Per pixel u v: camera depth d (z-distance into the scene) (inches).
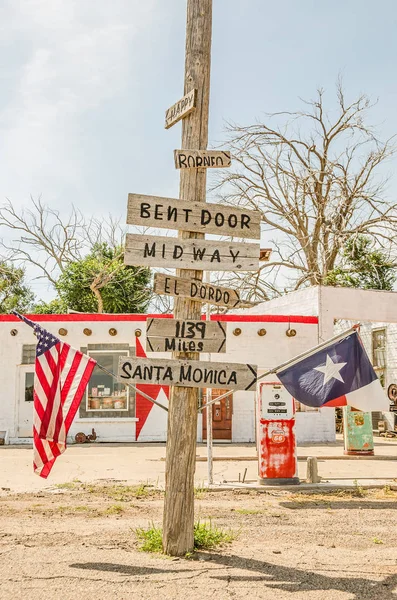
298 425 799.1
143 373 251.1
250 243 264.1
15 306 1577.3
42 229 1493.6
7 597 197.8
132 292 1347.2
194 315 259.1
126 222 251.3
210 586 211.6
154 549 257.6
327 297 816.9
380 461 596.1
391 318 835.4
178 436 251.3
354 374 292.5
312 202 1364.4
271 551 262.4
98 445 745.6
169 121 280.7
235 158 1337.4
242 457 594.6
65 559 242.7
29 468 536.7
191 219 258.5
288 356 803.4
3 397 783.1
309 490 427.8
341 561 248.8
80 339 789.9
